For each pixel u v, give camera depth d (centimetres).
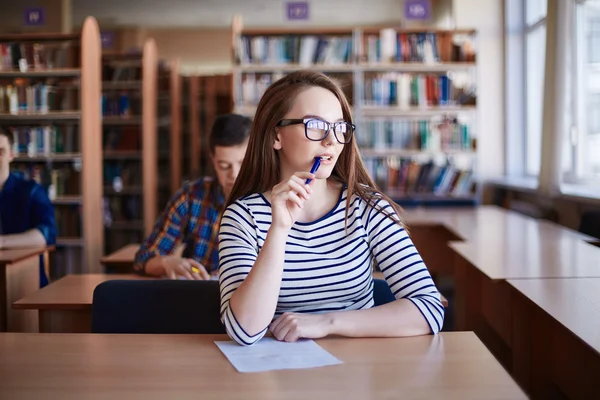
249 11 1084
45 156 573
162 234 263
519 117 648
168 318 174
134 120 685
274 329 136
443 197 592
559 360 204
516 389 105
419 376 112
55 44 599
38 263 337
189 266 238
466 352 125
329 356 123
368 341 134
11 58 573
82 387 108
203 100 852
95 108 575
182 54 1206
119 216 711
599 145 467
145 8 1059
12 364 120
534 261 255
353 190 152
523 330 224
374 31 592
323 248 147
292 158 142
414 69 595
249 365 118
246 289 130
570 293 193
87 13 1085
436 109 586
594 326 152
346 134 147
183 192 267
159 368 117
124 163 712
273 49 589
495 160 655
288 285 145
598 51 463
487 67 652
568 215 473
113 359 123
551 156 465
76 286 246
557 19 456
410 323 137
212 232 263
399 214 163
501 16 650
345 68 584
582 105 494
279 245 133
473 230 369
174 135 768
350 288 147
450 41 595
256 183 153
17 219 352
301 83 143
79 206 591
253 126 151
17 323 310
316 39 589
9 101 566
